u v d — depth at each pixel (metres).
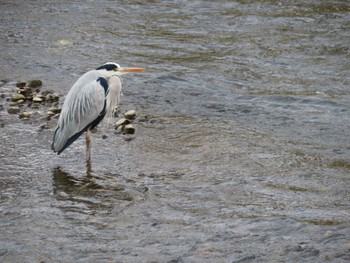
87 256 9.93
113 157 14.12
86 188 12.53
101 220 11.23
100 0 29.08
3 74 19.94
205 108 17.67
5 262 9.79
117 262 9.70
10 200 11.99
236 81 20.06
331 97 18.64
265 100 18.33
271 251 9.83
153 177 13.05
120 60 21.62
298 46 23.36
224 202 11.86
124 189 12.48
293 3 28.44
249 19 26.41
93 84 13.98
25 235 10.67
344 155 14.34
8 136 15.14
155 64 21.38
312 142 15.20
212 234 10.52
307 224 10.69
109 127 15.98
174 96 18.59
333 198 12.00
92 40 23.69
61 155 14.24
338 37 24.31
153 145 14.83
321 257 9.55
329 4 28.28
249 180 12.89
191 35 24.52
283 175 13.15
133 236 10.58
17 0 28.80
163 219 11.19
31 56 21.81
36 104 17.34
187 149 14.60
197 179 12.95
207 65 21.44
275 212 11.38
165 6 28.28
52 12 27.12
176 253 9.91
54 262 9.77
